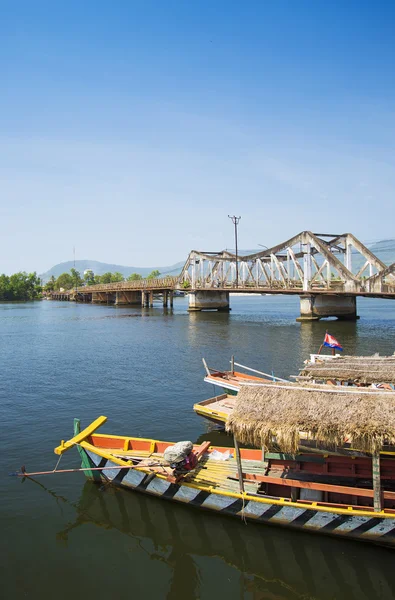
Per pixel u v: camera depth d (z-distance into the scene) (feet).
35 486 45.50
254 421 37.04
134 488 43.88
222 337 151.12
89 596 31.48
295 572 33.71
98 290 453.58
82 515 40.65
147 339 151.12
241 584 32.68
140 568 34.32
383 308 314.35
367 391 37.06
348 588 32.12
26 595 31.50
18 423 63.57
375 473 34.19
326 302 205.98
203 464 44.52
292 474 41.11
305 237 208.44
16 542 37.01
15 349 133.49
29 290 611.47
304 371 58.65
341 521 35.29
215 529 38.60
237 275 257.14
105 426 61.82
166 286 317.42
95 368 101.76
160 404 71.77
